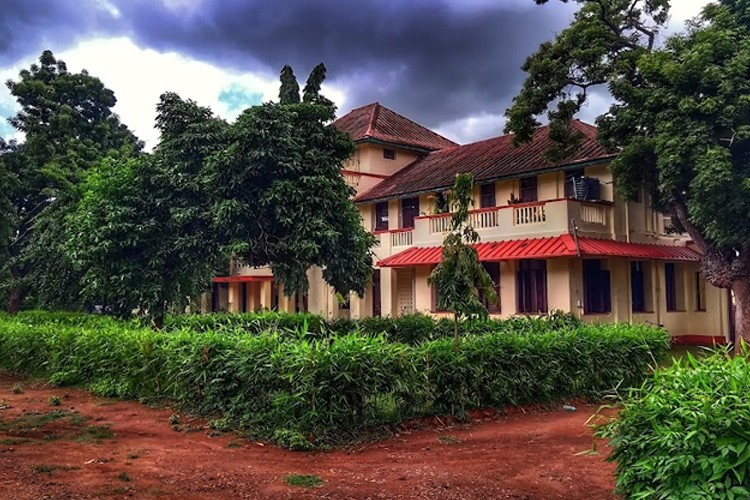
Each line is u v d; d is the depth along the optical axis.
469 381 9.21
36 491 5.62
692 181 13.70
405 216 25.56
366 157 28.06
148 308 14.36
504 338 10.13
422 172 26.47
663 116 14.73
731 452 3.57
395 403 8.48
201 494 5.64
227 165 12.37
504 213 20.06
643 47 16.91
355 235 13.48
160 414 9.38
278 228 12.95
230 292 33.56
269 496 5.59
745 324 16.17
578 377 10.62
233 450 7.30
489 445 7.67
